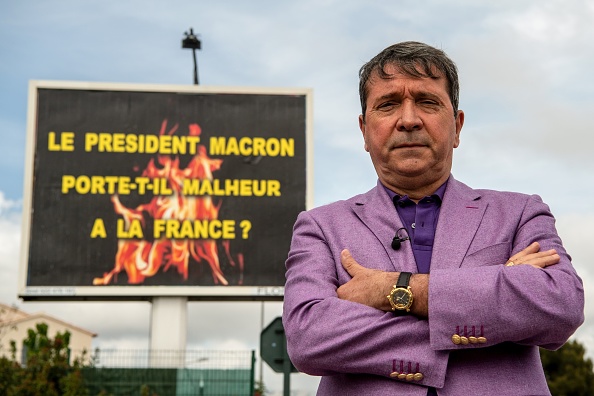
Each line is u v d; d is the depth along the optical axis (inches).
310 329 82.0
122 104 686.5
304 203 680.4
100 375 625.3
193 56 689.0
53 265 654.5
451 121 92.4
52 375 597.3
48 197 665.0
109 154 677.9
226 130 689.0
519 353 81.4
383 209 91.6
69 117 679.7
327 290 86.0
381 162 93.0
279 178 682.8
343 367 80.3
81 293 651.5
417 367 77.8
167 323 658.8
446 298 78.0
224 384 617.6
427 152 90.5
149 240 666.8
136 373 629.9
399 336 78.7
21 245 654.5
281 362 324.5
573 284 80.0
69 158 673.6
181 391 625.6
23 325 1422.2
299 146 688.4
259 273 667.4
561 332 78.0
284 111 692.7
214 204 676.1
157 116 687.1
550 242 87.7
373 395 79.4
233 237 671.8
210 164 682.2
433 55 91.8
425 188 92.9
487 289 77.6
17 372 581.6
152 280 660.1
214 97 693.3
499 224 89.4
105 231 663.8
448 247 86.9
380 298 81.4
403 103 91.3
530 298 77.2
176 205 673.6
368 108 93.6
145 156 680.4
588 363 1114.1
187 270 664.4
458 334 77.3
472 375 78.9
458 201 91.4
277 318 327.0
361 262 88.2
